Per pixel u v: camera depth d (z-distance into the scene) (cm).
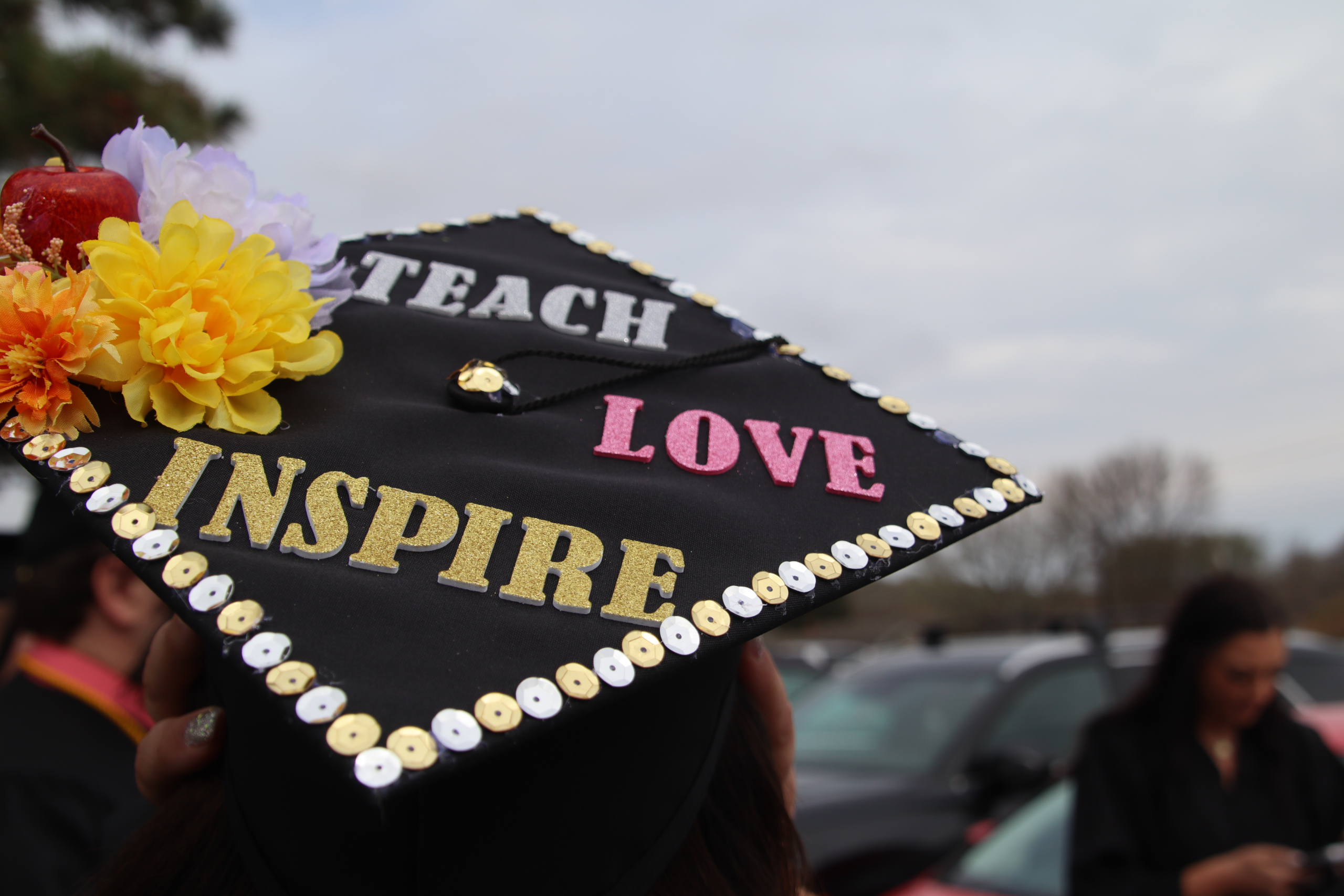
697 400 115
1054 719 534
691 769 108
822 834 446
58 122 592
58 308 89
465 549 88
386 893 96
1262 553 3919
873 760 521
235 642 77
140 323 92
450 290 129
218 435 93
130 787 210
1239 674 266
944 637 695
